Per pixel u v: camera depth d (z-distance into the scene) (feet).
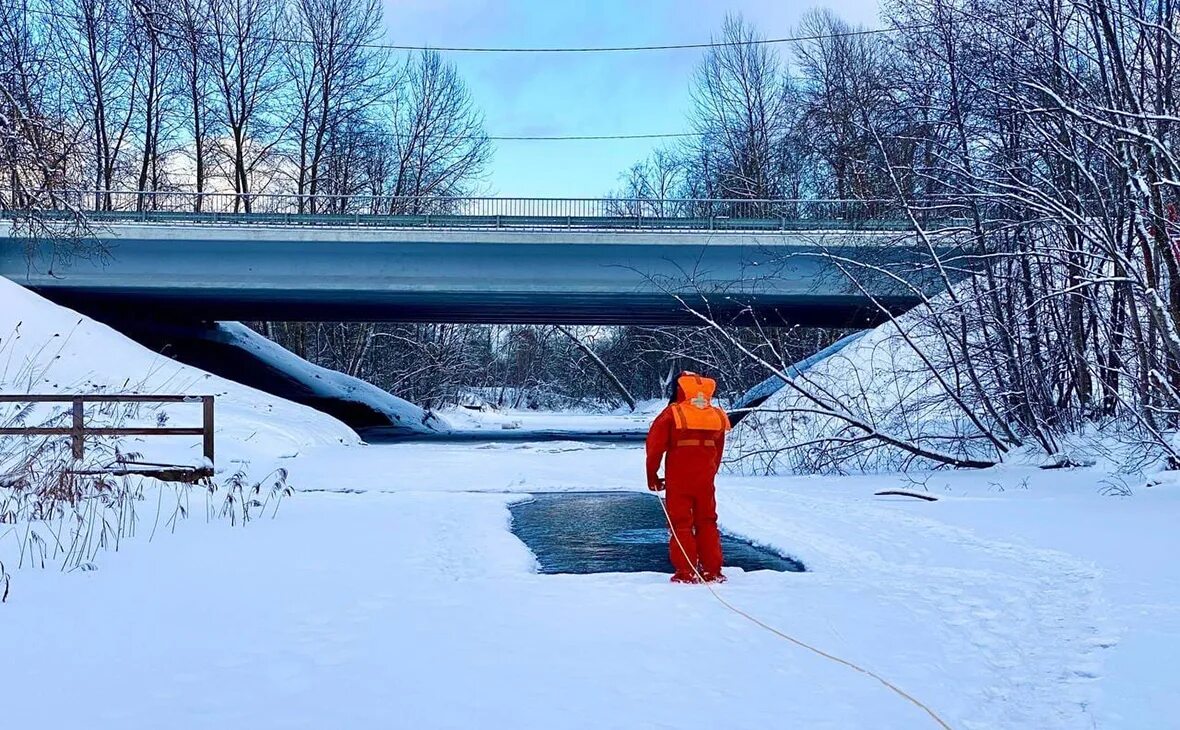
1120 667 17.01
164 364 93.91
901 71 63.36
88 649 18.16
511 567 27.66
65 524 35.17
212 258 106.63
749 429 67.92
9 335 88.02
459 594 23.66
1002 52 56.34
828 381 72.59
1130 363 61.67
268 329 196.24
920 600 23.13
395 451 83.61
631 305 116.57
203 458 49.21
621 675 16.63
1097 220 54.44
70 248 102.17
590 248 104.37
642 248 103.45
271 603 22.27
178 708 14.75
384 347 202.69
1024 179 58.80
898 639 19.31
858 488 50.75
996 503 42.32
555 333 299.38
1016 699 15.44
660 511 43.04
